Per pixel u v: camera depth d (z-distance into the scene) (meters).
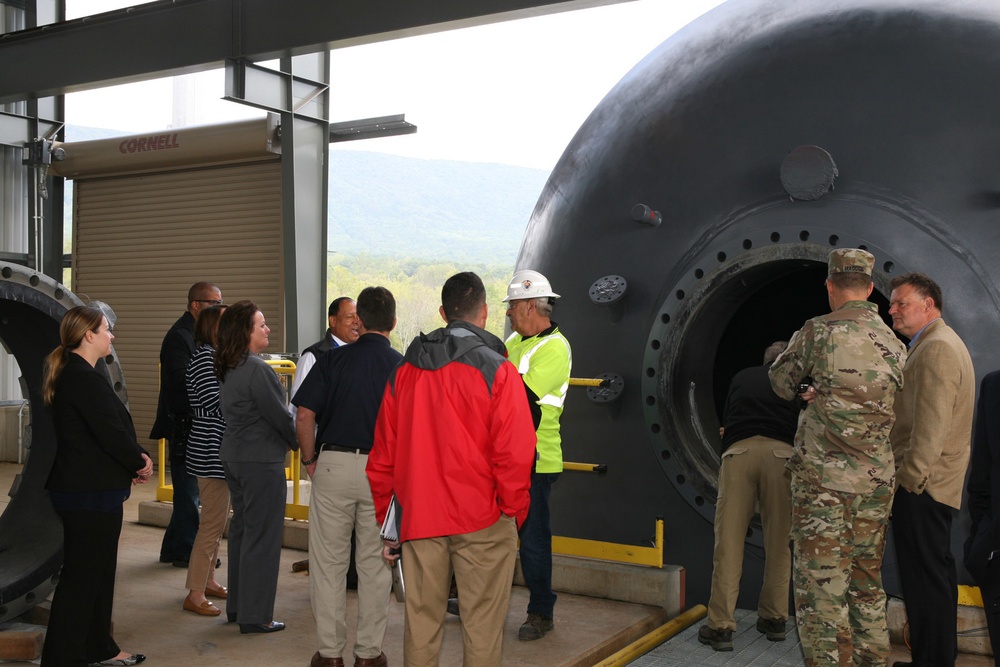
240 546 4.68
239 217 11.20
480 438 3.17
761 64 5.09
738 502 4.36
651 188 5.30
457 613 4.89
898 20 4.81
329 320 5.27
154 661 4.18
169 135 11.32
